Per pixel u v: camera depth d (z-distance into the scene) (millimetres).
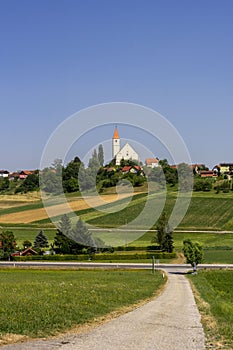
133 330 21688
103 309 28438
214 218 113812
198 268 79188
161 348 17875
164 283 55000
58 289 38594
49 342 18562
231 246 99438
